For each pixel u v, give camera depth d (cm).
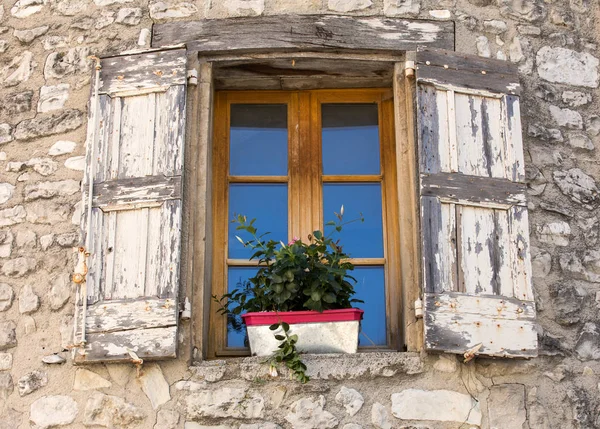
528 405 509
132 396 504
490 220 526
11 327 530
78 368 512
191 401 498
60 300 529
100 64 553
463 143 538
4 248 546
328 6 568
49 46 584
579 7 602
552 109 575
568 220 554
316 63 566
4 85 584
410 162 542
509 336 506
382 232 569
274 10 567
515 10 587
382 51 563
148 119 540
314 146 583
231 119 590
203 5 573
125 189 527
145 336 501
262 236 569
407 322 518
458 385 505
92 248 520
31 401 512
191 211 532
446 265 512
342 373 500
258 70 573
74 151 557
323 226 570
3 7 602
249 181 576
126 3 581
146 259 515
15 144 567
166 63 548
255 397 498
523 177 536
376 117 592
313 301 504
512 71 558
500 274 518
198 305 521
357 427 495
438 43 566
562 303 535
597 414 517
